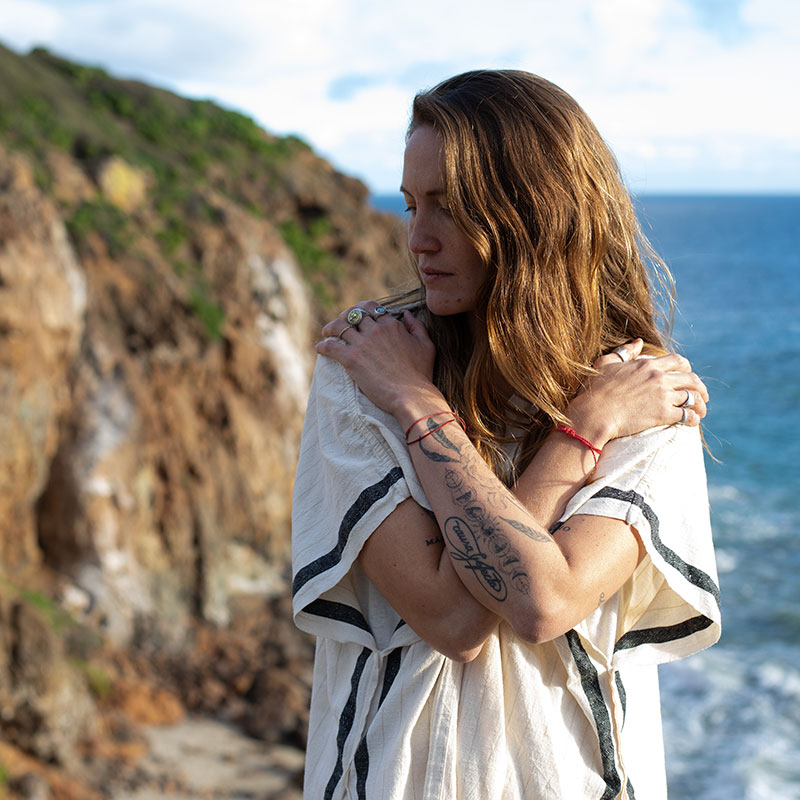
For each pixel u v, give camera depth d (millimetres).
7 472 15680
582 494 1594
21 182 16594
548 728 1557
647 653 1660
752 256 132250
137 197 21500
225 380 19844
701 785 14391
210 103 29781
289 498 20438
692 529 1638
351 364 1736
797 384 56688
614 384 1682
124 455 17156
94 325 17859
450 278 1670
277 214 26891
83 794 11672
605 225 1681
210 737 14211
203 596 17719
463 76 1690
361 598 1697
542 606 1479
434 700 1571
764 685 17922
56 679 12195
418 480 1622
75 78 26609
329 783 1645
